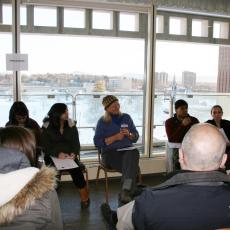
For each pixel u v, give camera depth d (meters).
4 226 1.14
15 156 1.21
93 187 4.12
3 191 1.10
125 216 1.35
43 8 4.09
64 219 3.13
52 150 3.48
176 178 1.23
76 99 4.39
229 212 1.18
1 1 3.88
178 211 1.17
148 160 4.60
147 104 4.58
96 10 4.30
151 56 4.51
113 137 3.67
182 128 4.09
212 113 4.20
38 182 1.18
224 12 4.67
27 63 3.94
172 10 4.57
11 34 3.93
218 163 1.25
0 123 4.05
